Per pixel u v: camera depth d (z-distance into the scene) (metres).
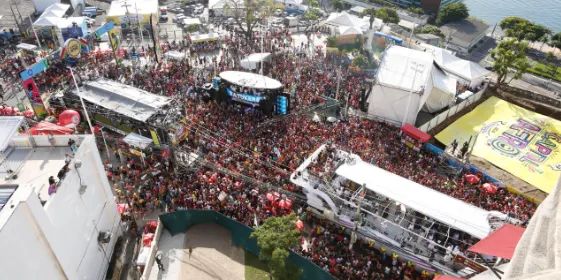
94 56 52.25
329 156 31.47
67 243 19.78
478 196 30.14
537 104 45.31
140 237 27.14
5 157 22.17
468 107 45.22
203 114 39.81
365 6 100.19
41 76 45.88
